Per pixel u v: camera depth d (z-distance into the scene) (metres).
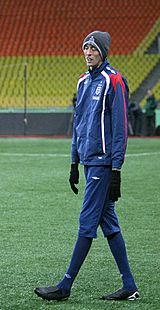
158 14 50.66
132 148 31.89
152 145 33.84
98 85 8.07
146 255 10.84
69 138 39.50
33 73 48.66
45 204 15.83
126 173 21.95
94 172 8.06
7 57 50.75
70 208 15.31
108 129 8.07
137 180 20.17
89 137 8.07
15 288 8.81
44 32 52.03
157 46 49.00
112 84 8.00
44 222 13.66
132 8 51.38
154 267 10.03
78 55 49.72
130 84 46.91
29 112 42.81
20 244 11.61
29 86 47.78
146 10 51.00
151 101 41.06
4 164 24.75
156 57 48.19
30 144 34.44
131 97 46.28
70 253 10.95
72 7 52.81
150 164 24.80
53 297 8.20
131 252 11.06
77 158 8.51
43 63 49.38
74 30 51.69
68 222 13.66
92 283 9.11
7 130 42.97
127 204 15.91
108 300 8.28
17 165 24.44
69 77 48.03
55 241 11.87
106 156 8.04
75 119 8.39
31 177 20.86
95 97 8.07
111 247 8.30
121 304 8.11
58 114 42.47
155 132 41.31
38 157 27.48
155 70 47.47
